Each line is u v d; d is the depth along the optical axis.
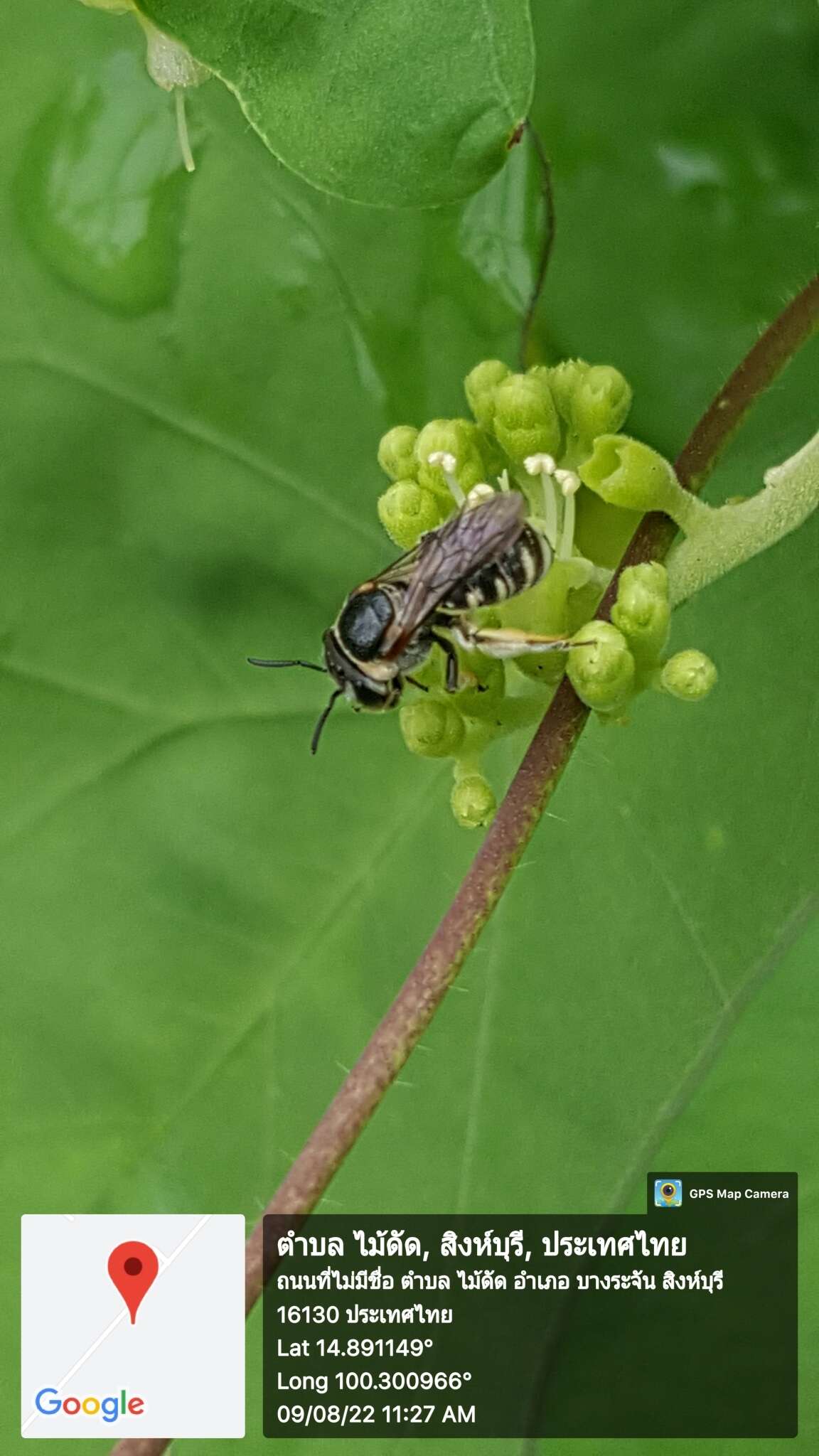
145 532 0.18
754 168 0.18
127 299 0.18
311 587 0.18
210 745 0.19
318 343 0.18
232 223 0.18
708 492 0.18
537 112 0.18
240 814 0.19
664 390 0.18
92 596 0.18
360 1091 0.15
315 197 0.18
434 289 0.18
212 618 0.18
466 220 0.18
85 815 0.19
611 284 0.18
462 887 0.15
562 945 0.18
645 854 0.18
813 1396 0.17
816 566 0.18
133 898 0.19
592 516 0.16
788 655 0.18
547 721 0.16
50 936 0.19
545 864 0.18
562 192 0.18
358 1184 0.18
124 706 0.19
